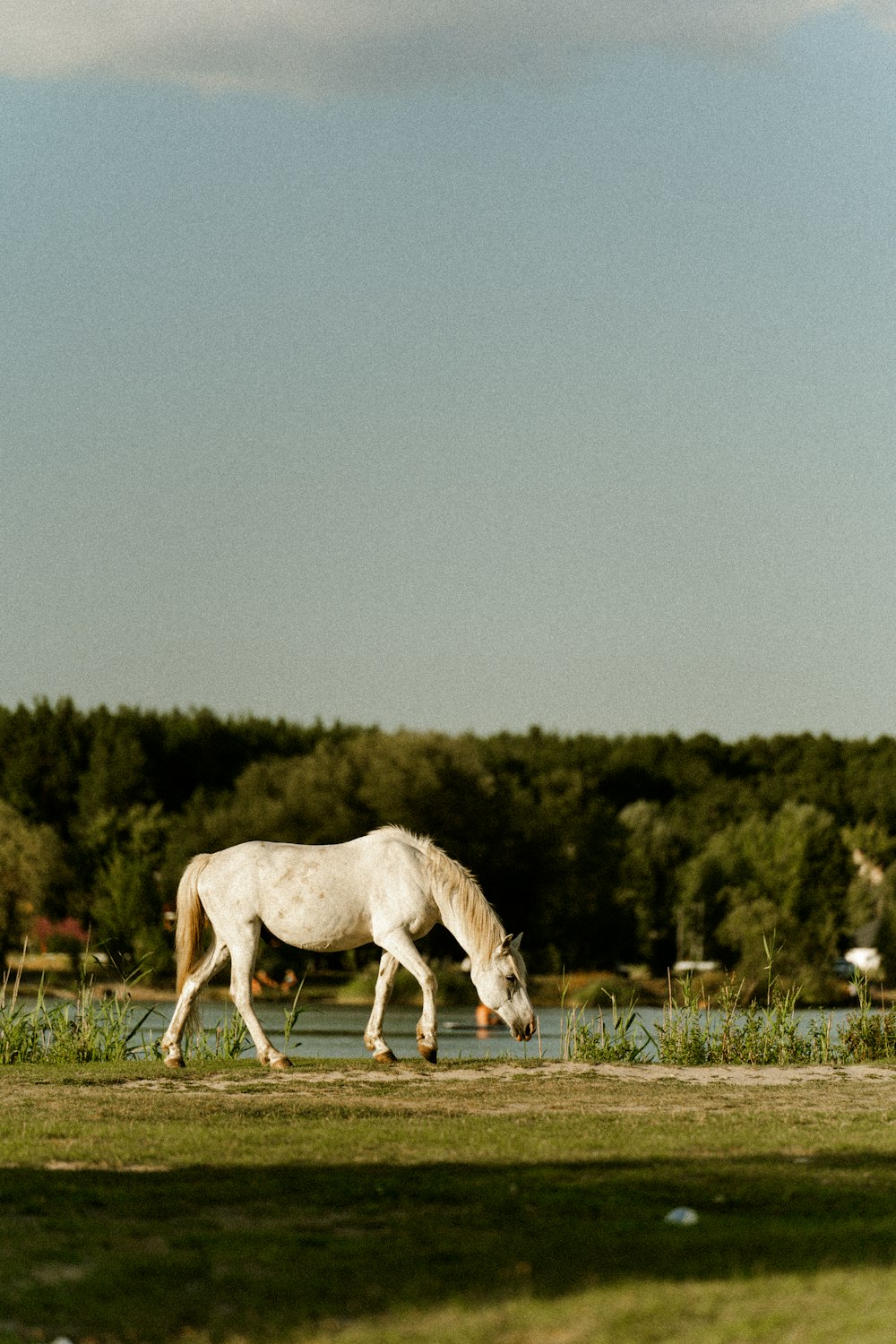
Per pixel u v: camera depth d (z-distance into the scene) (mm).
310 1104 14078
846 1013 22891
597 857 75312
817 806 101125
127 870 67625
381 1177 9922
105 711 94312
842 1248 7828
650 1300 6816
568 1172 10109
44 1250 7742
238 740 97938
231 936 17031
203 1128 12422
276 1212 8781
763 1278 7223
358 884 16922
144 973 20500
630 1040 19953
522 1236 8141
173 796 90875
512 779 75125
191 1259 7559
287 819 69250
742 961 68750
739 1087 15883
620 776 104500
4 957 64062
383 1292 7086
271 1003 53375
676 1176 10023
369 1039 17297
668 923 77312
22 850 69875
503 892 70625
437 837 68312
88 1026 19641
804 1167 10523
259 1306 6867
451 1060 17609
